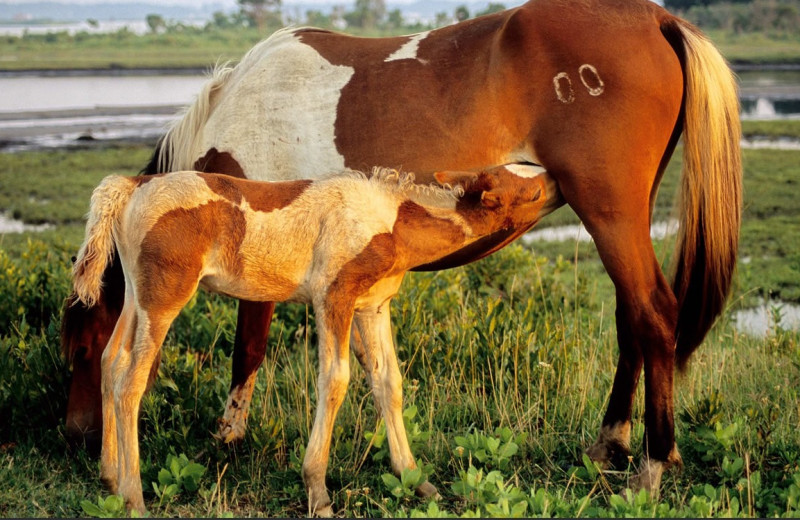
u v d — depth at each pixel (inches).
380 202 160.7
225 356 241.1
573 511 150.8
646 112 171.9
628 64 171.5
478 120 177.3
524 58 174.6
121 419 155.1
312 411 205.5
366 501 166.2
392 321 243.3
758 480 160.2
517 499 152.3
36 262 302.7
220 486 173.2
